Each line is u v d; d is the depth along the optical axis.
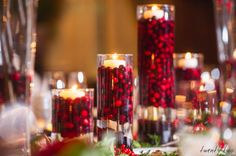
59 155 1.07
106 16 4.68
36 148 1.39
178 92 2.02
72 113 1.60
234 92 2.04
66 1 4.57
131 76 1.60
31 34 1.47
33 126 1.63
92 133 1.63
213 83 1.86
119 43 4.69
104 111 1.58
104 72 1.58
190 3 4.59
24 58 1.44
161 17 1.77
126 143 1.57
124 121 1.57
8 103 1.41
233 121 1.95
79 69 4.59
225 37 2.23
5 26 1.42
